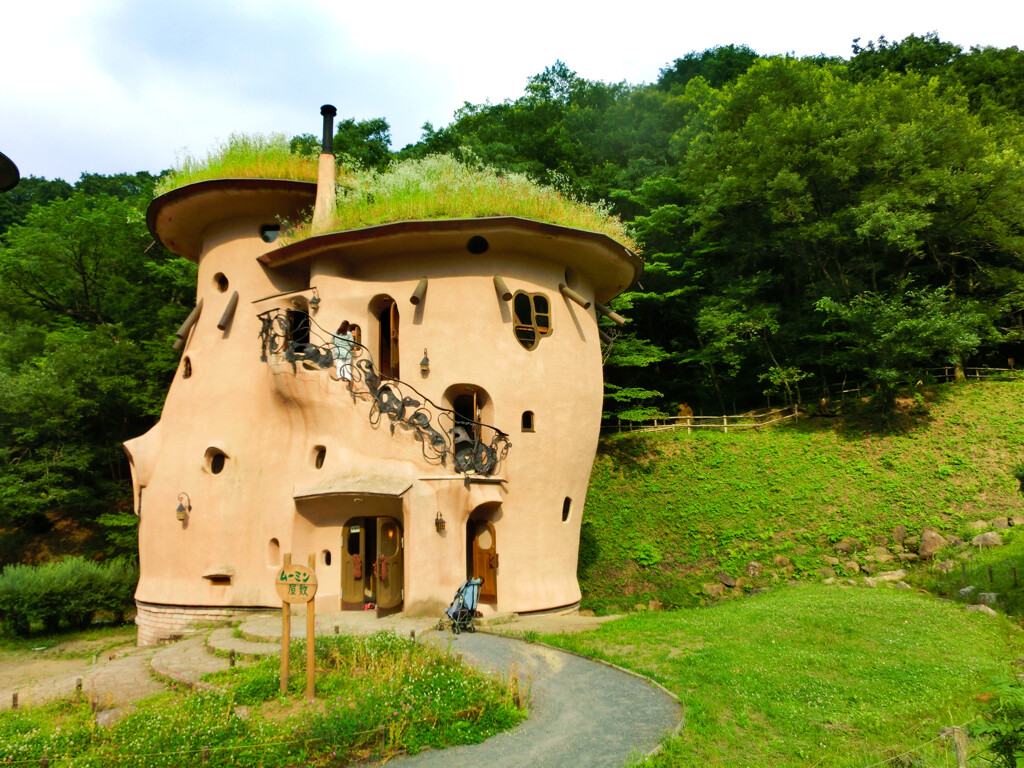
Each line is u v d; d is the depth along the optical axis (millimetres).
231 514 16312
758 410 29047
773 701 9156
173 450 17453
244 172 17844
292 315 17594
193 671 10953
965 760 6957
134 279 32219
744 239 30172
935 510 19391
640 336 32656
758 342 28453
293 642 10695
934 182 24938
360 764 7246
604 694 9539
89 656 17016
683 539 20969
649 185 33062
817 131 26156
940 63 39625
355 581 15562
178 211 18422
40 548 27125
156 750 7043
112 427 28094
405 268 16641
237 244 18344
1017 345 29516
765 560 19406
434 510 14797
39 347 29219
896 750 7738
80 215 31203
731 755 7770
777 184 25703
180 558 16578
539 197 17047
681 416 27391
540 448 16281
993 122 32188
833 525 19859
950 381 26438
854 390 26516
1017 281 26484
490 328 16109
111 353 26562
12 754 7121
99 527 27484
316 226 16906
